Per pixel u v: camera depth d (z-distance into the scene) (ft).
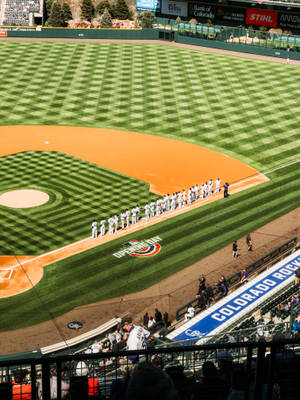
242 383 20.54
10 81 236.22
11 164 162.91
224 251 122.31
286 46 287.69
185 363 37.91
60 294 104.83
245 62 276.21
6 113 205.36
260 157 175.94
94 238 125.80
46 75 245.65
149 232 130.41
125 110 211.82
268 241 126.62
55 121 200.54
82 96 223.92
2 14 354.33
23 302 102.01
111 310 99.45
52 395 35.68
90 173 159.12
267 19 326.65
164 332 84.48
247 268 111.86
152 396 13.10
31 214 133.90
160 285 108.58
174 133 192.85
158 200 138.00
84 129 194.29
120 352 19.27
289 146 184.14
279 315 86.94
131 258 118.62
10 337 91.20
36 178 154.10
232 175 163.43
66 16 377.09
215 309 89.45
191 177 160.66
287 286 96.63
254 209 143.23
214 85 240.32
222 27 308.19
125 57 279.08
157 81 243.60
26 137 185.06
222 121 203.00
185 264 116.78
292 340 20.27
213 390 20.81
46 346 88.53
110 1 404.98
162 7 362.33
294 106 218.18
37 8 346.54
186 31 314.35
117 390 22.12
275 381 20.63
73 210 137.08
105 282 109.29
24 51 279.90
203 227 133.49
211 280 110.32
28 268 112.78
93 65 262.88
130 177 158.10
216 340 78.48
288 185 157.79
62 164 164.55
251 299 92.22
